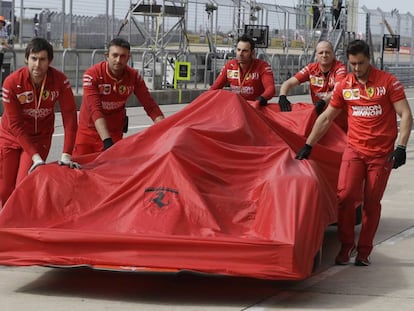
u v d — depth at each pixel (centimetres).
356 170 670
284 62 2959
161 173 586
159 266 537
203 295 581
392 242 755
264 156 623
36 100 677
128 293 585
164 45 2569
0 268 652
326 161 730
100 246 546
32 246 556
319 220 559
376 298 575
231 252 532
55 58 2339
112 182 598
